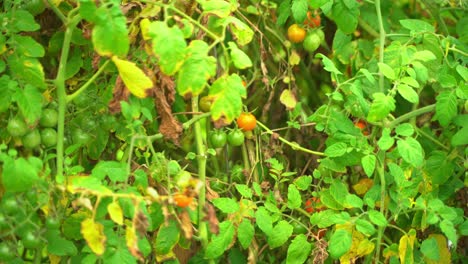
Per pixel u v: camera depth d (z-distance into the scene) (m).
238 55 1.18
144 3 1.23
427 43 1.34
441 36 1.32
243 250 1.40
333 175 1.40
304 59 1.58
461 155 1.34
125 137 1.25
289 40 1.46
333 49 1.43
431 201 1.26
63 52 1.17
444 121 1.29
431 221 1.24
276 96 1.50
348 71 1.47
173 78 1.23
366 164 1.24
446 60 1.32
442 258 1.34
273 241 1.28
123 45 1.12
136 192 1.16
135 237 1.10
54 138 1.19
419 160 1.22
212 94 1.17
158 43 1.13
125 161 1.26
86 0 1.10
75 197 1.17
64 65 1.18
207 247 1.24
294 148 1.37
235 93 1.17
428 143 1.41
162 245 1.24
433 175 1.33
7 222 1.14
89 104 1.25
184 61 1.15
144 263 1.29
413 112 1.30
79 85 1.28
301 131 1.47
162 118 1.22
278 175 1.34
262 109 1.52
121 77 1.16
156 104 1.22
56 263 1.25
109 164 1.17
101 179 1.16
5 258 1.15
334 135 1.28
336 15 1.35
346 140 1.28
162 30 1.13
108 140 1.33
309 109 1.53
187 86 1.15
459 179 1.37
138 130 1.20
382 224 1.23
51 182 1.15
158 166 1.22
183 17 1.25
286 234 1.28
